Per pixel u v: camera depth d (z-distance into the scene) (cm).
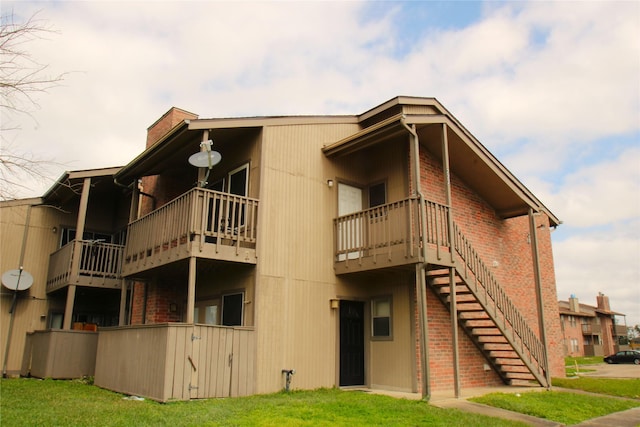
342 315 1140
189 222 959
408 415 766
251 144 1111
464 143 1161
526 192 1303
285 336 1015
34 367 1345
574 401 1003
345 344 1126
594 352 5694
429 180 1196
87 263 1406
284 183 1088
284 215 1072
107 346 1085
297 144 1130
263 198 1045
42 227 1592
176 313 1302
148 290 1334
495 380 1228
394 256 989
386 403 848
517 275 1441
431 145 1202
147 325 915
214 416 698
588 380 1375
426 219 970
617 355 3541
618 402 1041
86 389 1032
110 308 1638
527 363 1134
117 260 1447
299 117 1145
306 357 1039
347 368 1116
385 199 1191
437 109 1270
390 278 1132
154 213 1141
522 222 1514
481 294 1093
